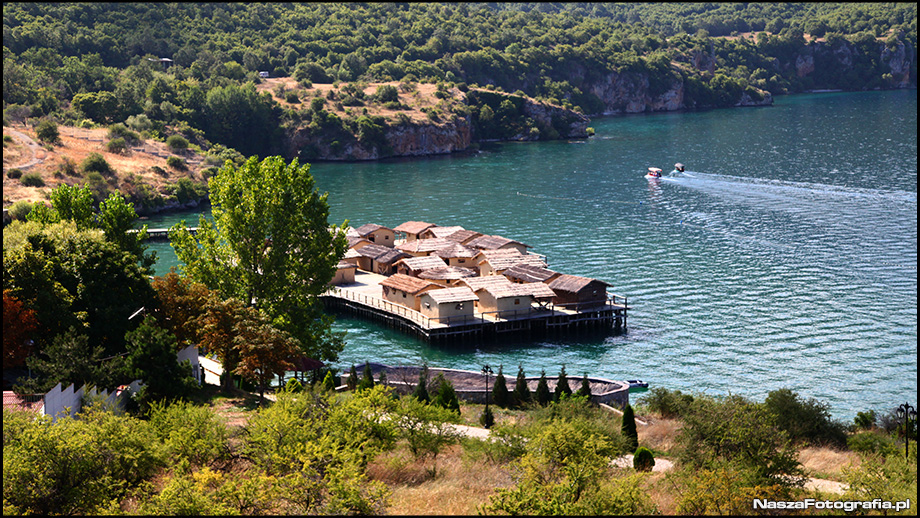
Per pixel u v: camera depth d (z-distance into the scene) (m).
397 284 103.94
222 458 42.91
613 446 49.31
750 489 38.19
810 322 94.94
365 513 36.59
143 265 81.50
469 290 99.50
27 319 56.34
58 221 82.31
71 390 51.84
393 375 77.25
